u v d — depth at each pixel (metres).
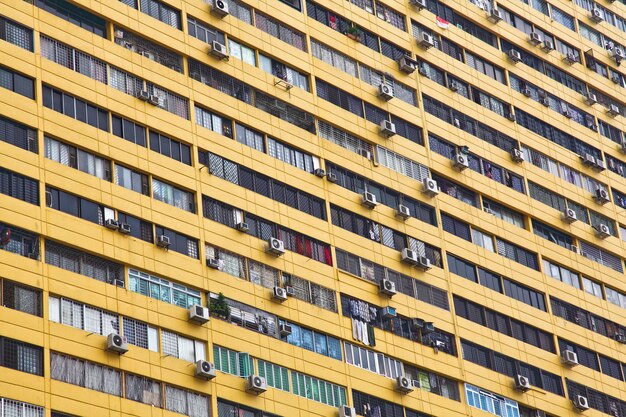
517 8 106.44
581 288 99.75
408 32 96.88
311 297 81.50
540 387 92.25
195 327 75.00
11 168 71.38
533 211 98.81
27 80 74.31
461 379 87.31
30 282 69.50
